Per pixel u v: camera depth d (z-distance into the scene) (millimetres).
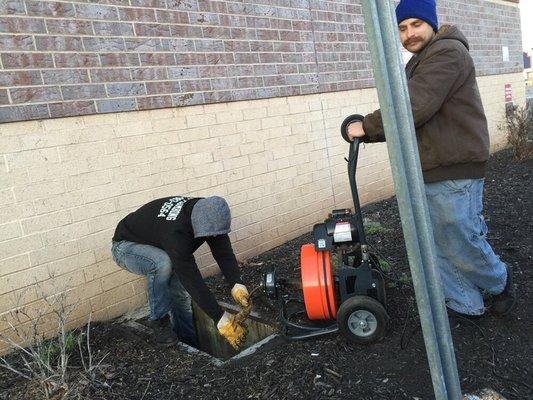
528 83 22125
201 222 2928
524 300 3293
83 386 2854
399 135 1465
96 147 3799
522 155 8344
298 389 2662
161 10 4145
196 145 4457
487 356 2746
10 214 3396
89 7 3703
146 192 4109
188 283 2980
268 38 5098
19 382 3023
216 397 2715
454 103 2664
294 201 5461
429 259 1518
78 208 3717
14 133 3393
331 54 5918
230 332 3045
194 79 4406
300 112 5504
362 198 6496
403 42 2791
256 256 5027
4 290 3383
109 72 3830
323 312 3053
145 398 2771
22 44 3387
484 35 9336
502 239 4535
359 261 3174
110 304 3926
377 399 2500
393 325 3160
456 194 2748
